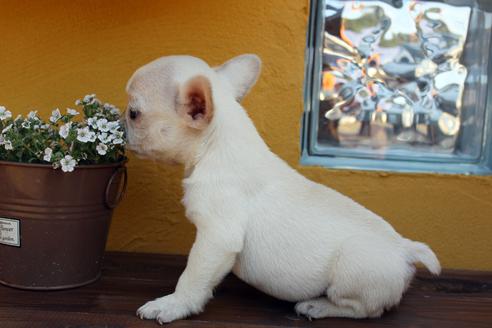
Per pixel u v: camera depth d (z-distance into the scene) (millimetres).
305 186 683
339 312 663
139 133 654
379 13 804
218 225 645
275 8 778
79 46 788
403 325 655
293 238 653
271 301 698
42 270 683
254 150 669
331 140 812
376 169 792
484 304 704
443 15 805
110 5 781
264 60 784
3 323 632
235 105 674
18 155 659
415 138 812
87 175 667
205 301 659
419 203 791
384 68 811
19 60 791
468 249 795
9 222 673
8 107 798
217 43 785
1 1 780
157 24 783
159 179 800
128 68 789
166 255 803
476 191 789
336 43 805
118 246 812
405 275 654
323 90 809
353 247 643
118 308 663
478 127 809
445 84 811
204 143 655
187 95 631
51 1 782
